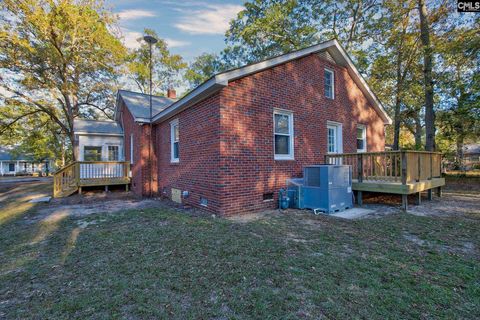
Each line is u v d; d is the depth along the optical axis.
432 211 6.18
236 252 3.47
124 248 3.74
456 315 2.07
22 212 6.89
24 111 18.67
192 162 7.22
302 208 6.64
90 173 11.45
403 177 6.37
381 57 15.01
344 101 9.56
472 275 2.77
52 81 15.95
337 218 5.49
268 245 3.75
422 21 12.67
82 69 17.55
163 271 2.95
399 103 15.27
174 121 8.53
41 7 13.94
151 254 3.48
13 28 13.75
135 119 9.52
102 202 8.56
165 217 5.72
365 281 2.64
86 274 2.91
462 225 4.82
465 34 11.02
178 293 2.46
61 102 17.77
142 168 9.80
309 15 17.66
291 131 7.50
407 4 13.46
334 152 9.19
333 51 8.98
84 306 2.25
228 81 6.05
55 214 6.48
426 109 13.02
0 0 12.85
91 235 4.46
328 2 16.31
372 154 7.05
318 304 2.24
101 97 20.42
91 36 15.73
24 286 2.66
